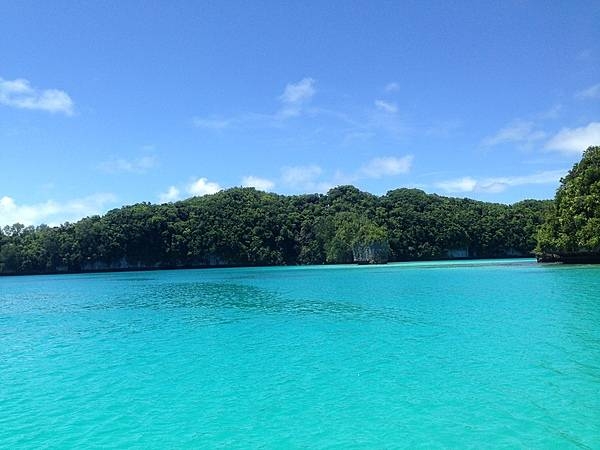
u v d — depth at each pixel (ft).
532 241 504.43
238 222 513.04
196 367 65.31
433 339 77.10
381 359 65.82
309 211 541.75
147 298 170.50
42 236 488.02
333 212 533.96
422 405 47.70
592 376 54.54
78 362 70.74
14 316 129.39
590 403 46.42
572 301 112.27
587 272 196.03
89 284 273.33
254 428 43.70
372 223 474.90
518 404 46.75
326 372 60.54
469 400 48.42
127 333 95.14
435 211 516.32
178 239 490.49
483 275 214.90
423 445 38.96
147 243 490.90
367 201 546.67
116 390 56.18
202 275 334.65
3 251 467.93
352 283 203.00
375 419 44.73
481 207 546.26
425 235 500.74
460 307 111.04
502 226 510.58
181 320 110.73
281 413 47.14
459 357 64.85
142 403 51.37
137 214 496.23
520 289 143.84
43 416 48.39
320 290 175.63
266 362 66.64
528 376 55.21
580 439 38.91
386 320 97.66
